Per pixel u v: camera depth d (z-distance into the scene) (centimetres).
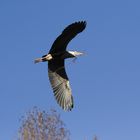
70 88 1623
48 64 1634
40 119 4609
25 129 4553
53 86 1642
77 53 1614
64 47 1592
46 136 4603
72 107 1605
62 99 1625
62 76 1639
